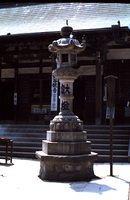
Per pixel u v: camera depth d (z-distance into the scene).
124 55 21.91
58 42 11.42
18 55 22.91
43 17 24.53
